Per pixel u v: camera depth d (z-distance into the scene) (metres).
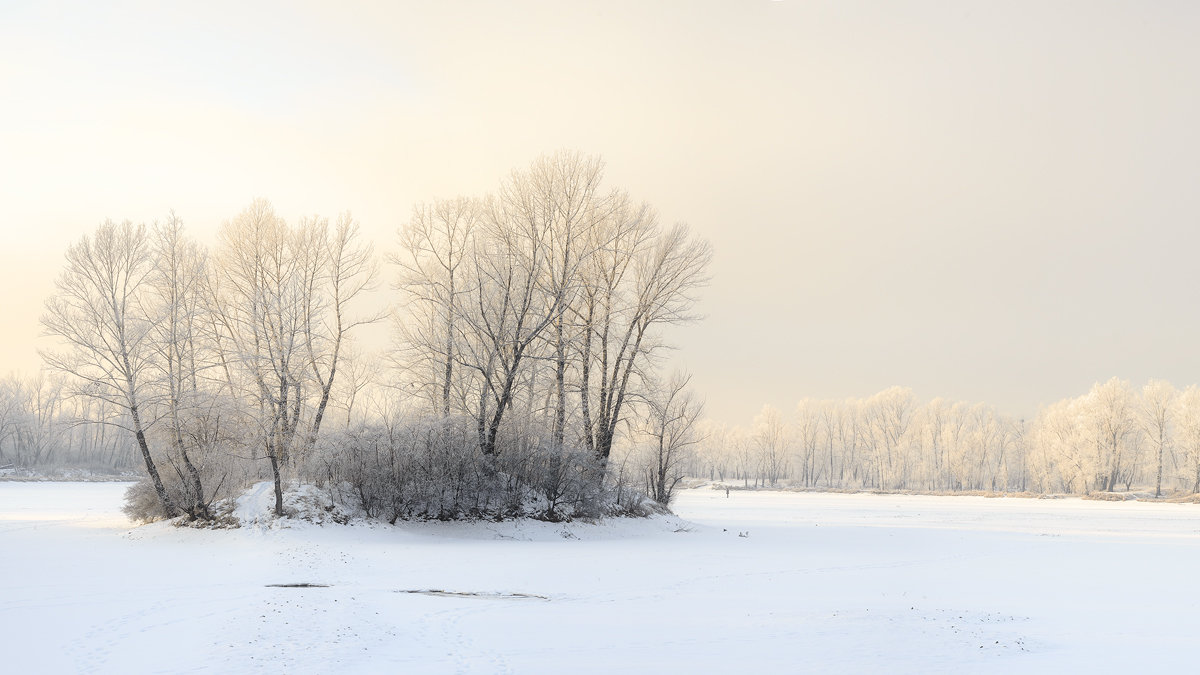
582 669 14.84
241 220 43.84
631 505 47.47
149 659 14.95
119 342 37.81
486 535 39.28
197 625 17.61
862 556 35.31
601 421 48.00
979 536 47.59
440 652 16.06
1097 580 28.80
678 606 21.81
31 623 17.80
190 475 37.31
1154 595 25.33
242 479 39.53
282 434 40.81
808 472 171.75
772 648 16.67
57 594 21.36
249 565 27.19
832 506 86.81
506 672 14.63
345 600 20.83
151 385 38.16
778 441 169.25
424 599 21.84
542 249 45.97
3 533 36.84
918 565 32.56
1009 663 15.64
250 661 14.92
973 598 24.31
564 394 45.56
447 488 41.25
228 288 44.16
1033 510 82.94
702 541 40.97
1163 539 47.41
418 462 40.12
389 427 40.06
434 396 44.88
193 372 39.25
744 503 92.56
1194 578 29.53
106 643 16.09
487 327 43.84
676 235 49.16
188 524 36.50
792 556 34.69
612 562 30.81
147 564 27.20
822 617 20.22
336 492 39.25
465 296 45.62
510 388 43.28
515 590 23.97
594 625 18.91
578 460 43.31
